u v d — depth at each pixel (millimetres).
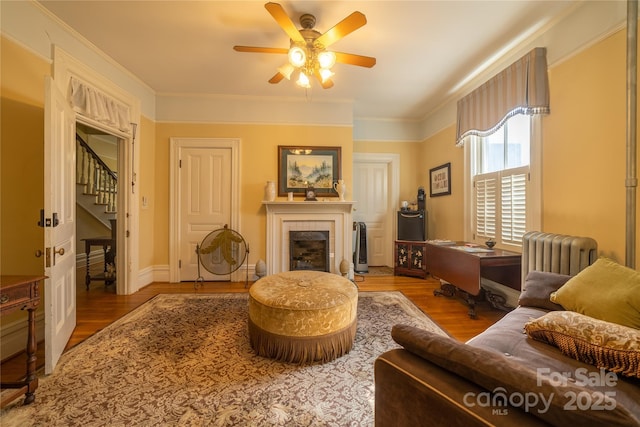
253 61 2984
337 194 4012
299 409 1447
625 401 936
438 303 3055
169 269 3838
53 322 1771
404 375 833
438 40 2580
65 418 1371
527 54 2480
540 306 1712
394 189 4883
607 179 1934
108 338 2199
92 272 4496
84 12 2232
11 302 1394
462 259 2773
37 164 2168
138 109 3410
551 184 2357
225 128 3906
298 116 3998
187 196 3873
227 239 3664
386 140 4871
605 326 1163
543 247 2150
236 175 3912
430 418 750
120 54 2842
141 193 3533
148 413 1410
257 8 2188
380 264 4973
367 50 2744
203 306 2920
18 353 1994
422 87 3600
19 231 2047
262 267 3680
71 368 1788
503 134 3061
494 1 2092
